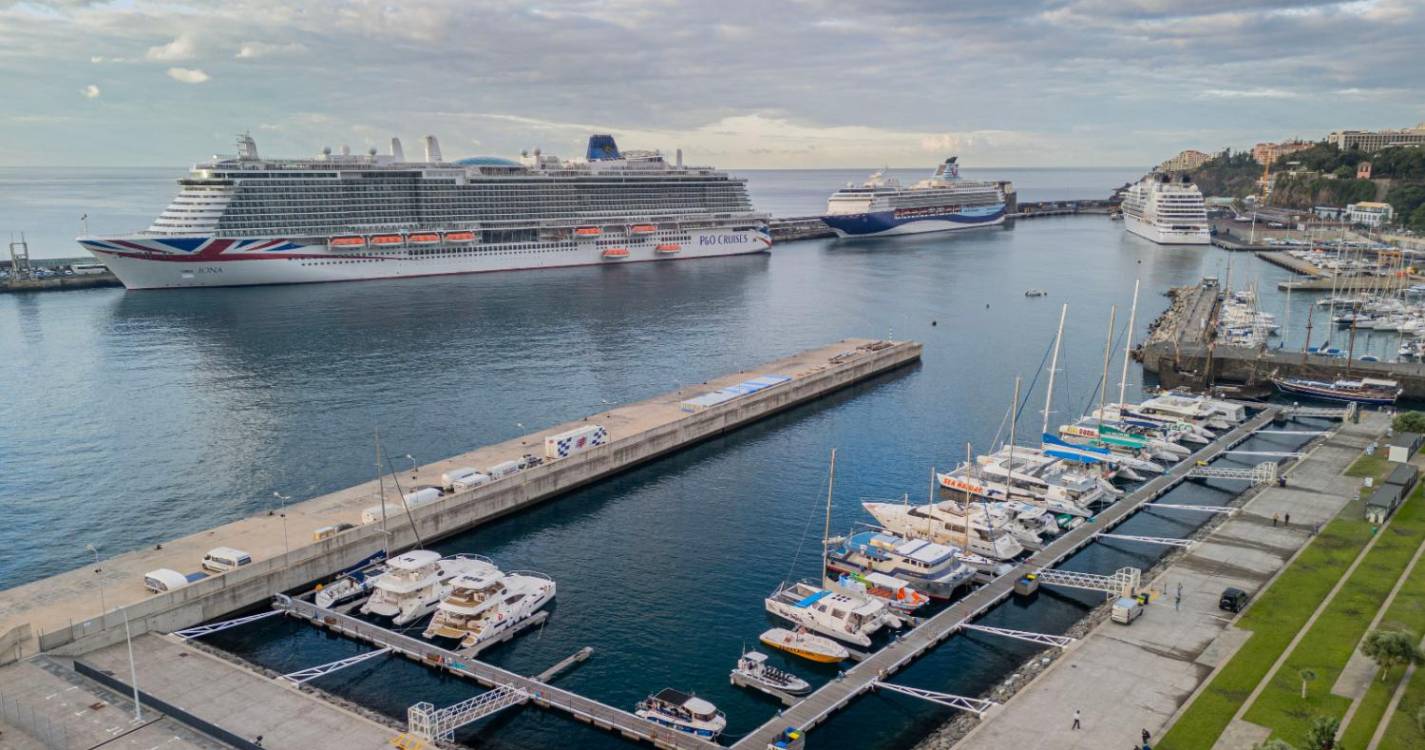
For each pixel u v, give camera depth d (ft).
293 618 270.46
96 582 267.18
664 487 378.94
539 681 232.12
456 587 261.85
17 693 209.05
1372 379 520.01
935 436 447.01
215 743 190.70
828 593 270.87
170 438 419.74
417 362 564.71
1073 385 546.26
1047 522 330.54
